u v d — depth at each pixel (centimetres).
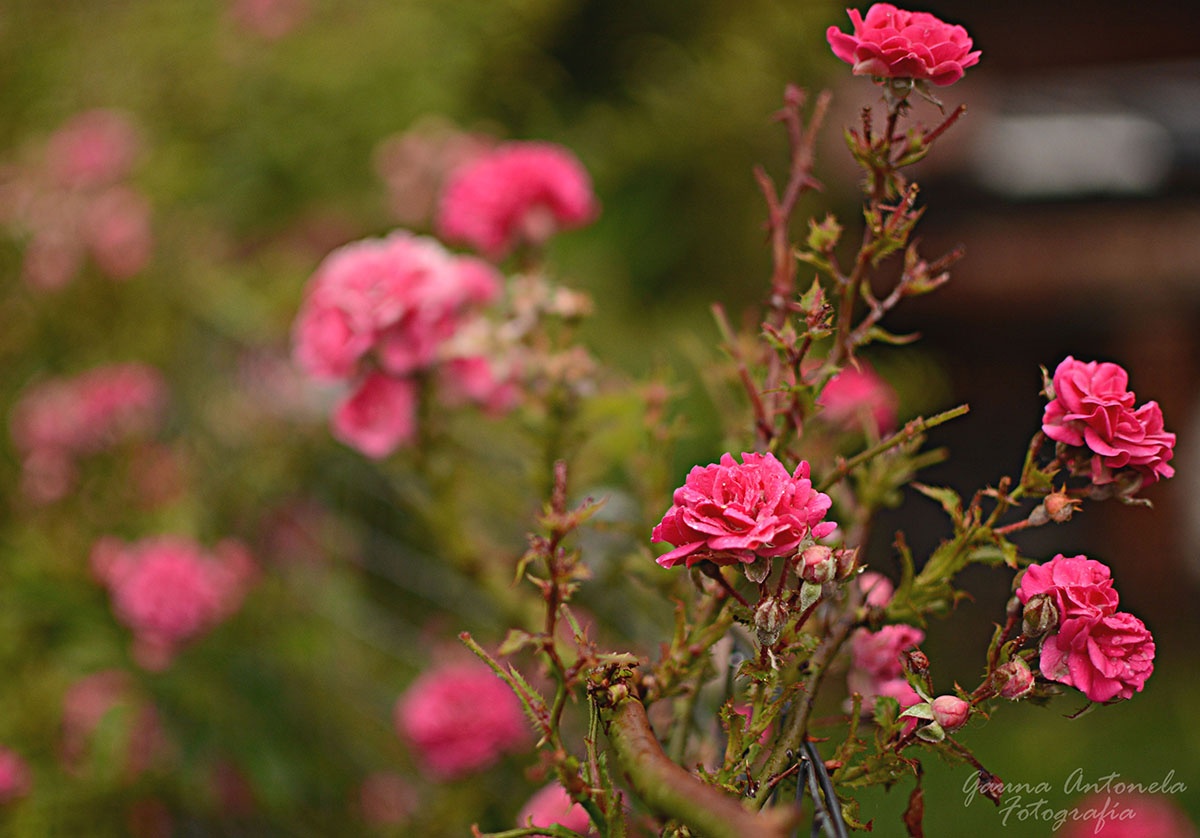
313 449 200
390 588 200
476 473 166
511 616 133
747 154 341
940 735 95
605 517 135
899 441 101
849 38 99
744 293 348
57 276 241
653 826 100
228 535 201
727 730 96
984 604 418
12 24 295
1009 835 256
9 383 234
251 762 165
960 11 595
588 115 337
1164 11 588
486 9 308
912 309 520
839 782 96
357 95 294
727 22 342
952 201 507
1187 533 550
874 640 103
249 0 304
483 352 127
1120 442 96
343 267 130
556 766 96
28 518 206
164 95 293
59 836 165
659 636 134
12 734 171
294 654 180
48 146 264
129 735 164
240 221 286
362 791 183
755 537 92
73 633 173
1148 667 93
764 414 106
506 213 145
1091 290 500
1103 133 516
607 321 279
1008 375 563
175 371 219
